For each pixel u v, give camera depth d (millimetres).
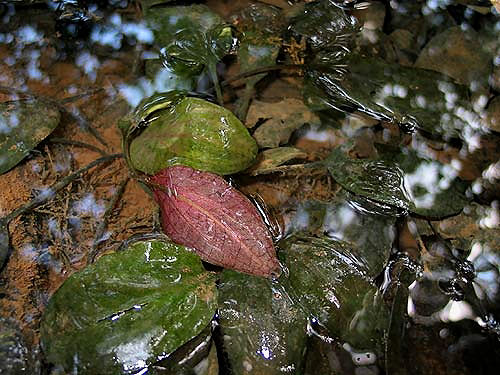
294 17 325
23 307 228
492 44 310
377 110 284
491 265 250
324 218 263
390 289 243
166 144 244
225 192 237
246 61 305
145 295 205
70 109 283
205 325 203
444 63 306
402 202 257
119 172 270
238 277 229
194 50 299
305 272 230
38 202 253
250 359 211
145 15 313
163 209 241
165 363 200
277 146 285
